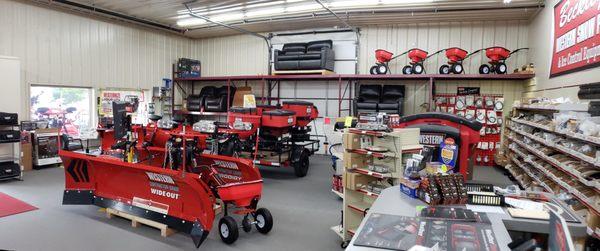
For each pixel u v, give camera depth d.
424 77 8.28
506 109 8.38
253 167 4.18
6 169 5.95
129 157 4.55
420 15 8.11
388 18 8.49
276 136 6.73
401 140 3.19
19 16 7.20
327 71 9.10
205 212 3.49
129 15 8.79
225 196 3.62
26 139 6.90
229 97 10.14
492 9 7.40
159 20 9.43
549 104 4.64
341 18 8.61
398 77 8.44
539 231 1.63
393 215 1.69
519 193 2.08
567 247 0.86
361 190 3.43
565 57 5.41
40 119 7.75
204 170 4.23
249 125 6.23
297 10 8.04
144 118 6.64
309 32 10.01
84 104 8.59
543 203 1.83
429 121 3.65
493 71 7.96
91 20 8.53
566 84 5.36
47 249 3.42
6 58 6.31
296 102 7.33
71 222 4.16
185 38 11.34
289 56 9.26
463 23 8.62
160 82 10.46
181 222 3.64
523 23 8.21
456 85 8.74
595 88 3.84
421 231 1.46
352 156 3.47
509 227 1.66
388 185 3.42
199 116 11.37
